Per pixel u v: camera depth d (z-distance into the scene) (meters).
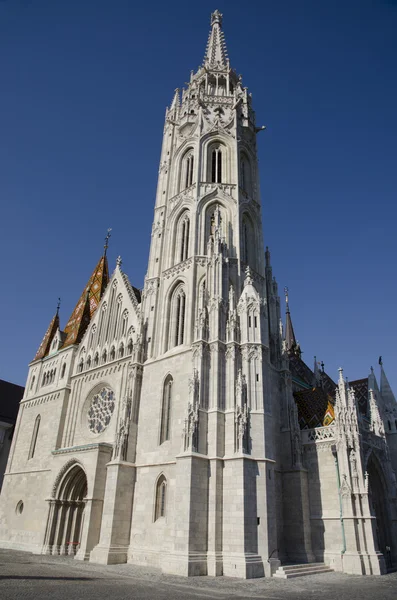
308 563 40.03
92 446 46.91
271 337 53.34
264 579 33.31
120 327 57.94
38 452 59.88
